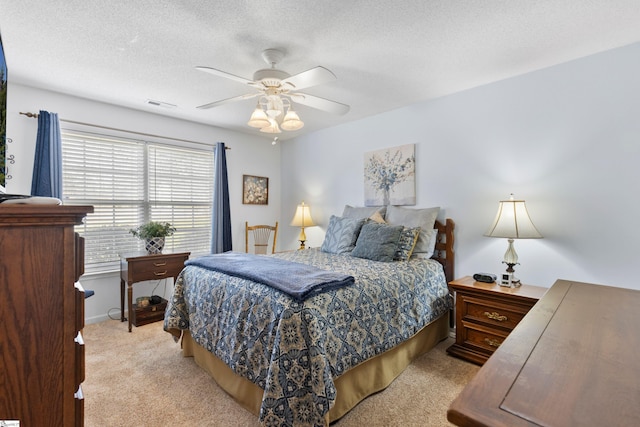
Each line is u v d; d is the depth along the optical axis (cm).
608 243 219
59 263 85
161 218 374
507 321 219
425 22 184
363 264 256
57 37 201
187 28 190
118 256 340
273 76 204
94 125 318
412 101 320
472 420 56
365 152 375
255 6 169
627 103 212
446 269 299
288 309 156
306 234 451
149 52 220
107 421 170
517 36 199
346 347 171
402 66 241
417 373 221
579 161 231
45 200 89
